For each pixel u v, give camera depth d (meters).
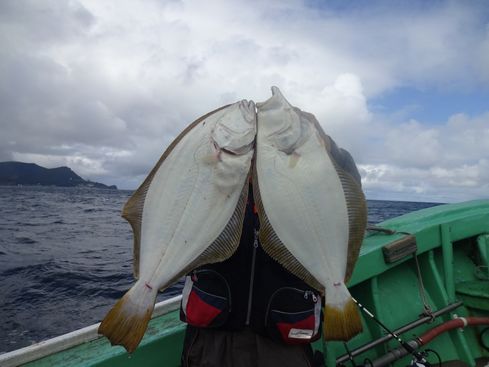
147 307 0.67
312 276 0.71
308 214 0.72
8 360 0.82
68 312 2.83
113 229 8.70
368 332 1.20
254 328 0.71
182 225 0.70
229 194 0.71
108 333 0.64
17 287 3.47
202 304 0.71
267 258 0.71
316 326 0.71
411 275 1.38
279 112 0.74
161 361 0.90
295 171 0.73
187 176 0.71
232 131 0.72
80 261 4.71
